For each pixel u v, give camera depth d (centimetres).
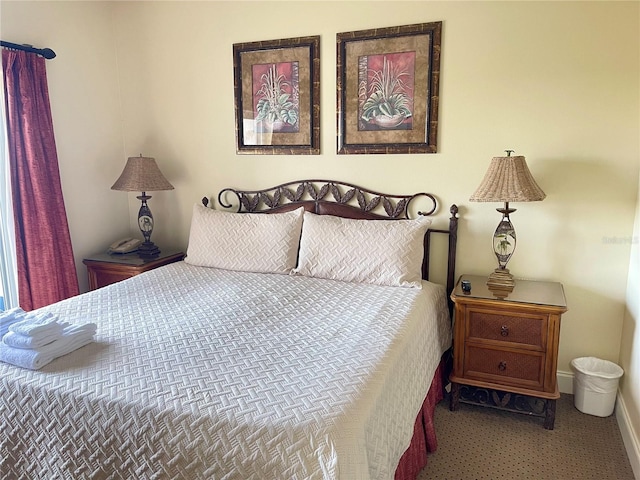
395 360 173
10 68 263
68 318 210
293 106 305
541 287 251
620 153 243
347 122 293
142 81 344
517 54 253
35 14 284
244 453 126
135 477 138
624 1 232
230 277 279
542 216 261
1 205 268
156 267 320
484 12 256
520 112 257
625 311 250
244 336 189
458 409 255
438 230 281
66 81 308
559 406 257
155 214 360
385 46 277
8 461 154
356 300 234
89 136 328
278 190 319
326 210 304
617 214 247
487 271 278
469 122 268
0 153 265
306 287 257
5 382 155
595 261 255
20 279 277
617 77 238
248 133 321
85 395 144
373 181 295
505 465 208
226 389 146
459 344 244
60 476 147
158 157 351
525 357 232
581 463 209
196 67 327
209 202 342
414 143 280
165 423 134
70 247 303
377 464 142
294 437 125
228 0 310
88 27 321
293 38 297
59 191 294
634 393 219
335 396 141
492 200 233
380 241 265
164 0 326
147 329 197
